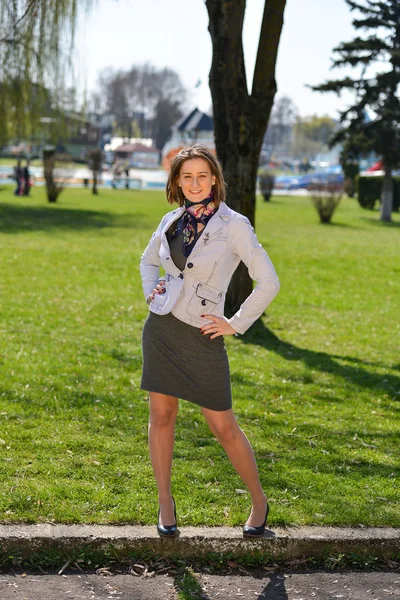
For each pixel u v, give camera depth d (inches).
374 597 146.6
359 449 229.9
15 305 453.7
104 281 561.9
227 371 159.0
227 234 153.6
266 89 408.5
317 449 226.8
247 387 299.0
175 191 158.1
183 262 154.3
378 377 331.9
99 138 4608.8
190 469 197.5
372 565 158.4
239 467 160.9
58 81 1058.7
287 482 193.6
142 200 1533.0
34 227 906.7
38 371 299.4
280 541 158.7
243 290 428.8
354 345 405.1
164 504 160.1
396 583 152.1
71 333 386.9
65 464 198.5
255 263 153.0
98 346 356.8
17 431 223.1
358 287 609.3
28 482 183.2
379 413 277.0
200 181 152.9
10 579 145.9
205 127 3361.2
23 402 254.4
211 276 153.6
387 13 1272.1
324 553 159.8
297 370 336.8
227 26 401.1
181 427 235.6
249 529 159.0
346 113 1371.8
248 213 420.5
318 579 152.7
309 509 175.5
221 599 143.6
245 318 152.5
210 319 152.9
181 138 3388.3
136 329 408.5
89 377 295.3
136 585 146.9
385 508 178.7
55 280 554.9
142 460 204.7
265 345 392.2
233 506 175.6
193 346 155.2
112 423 237.6
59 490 177.9
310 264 712.4
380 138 1362.0
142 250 738.2
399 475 206.8
